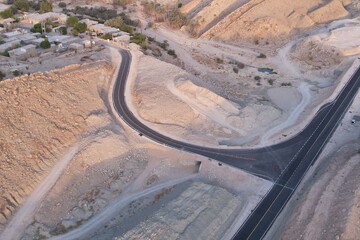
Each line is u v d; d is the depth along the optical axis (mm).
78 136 72562
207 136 77625
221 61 117750
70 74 83938
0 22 121562
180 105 83812
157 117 81688
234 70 111938
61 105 74938
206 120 81438
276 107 91750
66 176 63969
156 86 90062
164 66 99250
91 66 92000
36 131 67812
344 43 119875
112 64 100188
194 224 54062
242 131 79688
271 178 66438
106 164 68688
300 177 66562
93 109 79750
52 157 66750
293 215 56625
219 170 68562
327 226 51562
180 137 76812
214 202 59000
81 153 67875
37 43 105562
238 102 92812
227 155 71875
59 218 58250
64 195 61500
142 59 103938
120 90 90625
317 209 54906
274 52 124688
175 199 59469
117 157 70500
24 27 121125
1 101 67750
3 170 59875
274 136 77500
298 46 124125
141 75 96062
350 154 67875
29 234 54750
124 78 95062
